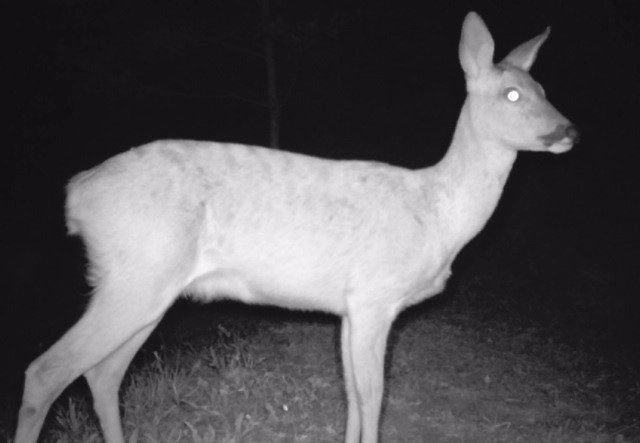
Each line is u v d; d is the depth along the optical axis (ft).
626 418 7.07
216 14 10.04
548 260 12.60
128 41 9.30
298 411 6.06
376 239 5.08
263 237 4.94
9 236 11.10
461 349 8.21
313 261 5.02
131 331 4.71
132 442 5.10
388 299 5.14
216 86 14.46
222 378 6.50
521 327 9.45
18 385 6.79
